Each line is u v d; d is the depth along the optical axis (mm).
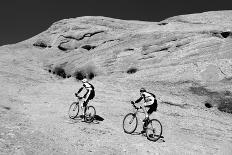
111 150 11805
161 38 32938
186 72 27219
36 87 25656
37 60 47500
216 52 28375
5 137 10664
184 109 22109
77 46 49156
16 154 9328
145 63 30359
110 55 33656
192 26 34594
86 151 11148
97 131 14148
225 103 23906
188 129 17500
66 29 53812
